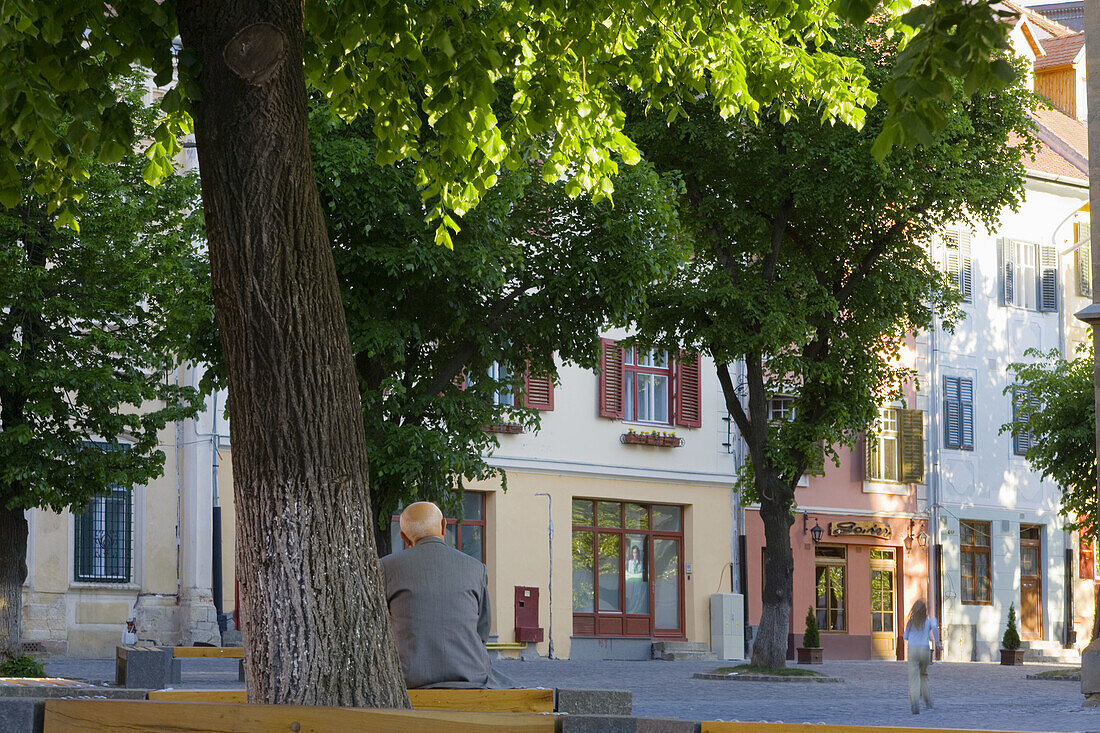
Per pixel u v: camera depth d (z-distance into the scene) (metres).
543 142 21.00
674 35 11.92
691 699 24.53
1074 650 51.72
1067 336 53.19
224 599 36.44
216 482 36.62
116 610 35.31
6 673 22.25
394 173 21.22
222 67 7.01
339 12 9.73
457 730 5.24
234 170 6.99
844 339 32.84
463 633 8.87
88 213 22.73
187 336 23.61
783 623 32.50
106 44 8.72
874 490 48.31
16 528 23.05
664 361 44.69
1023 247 52.38
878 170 29.72
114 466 23.42
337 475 6.99
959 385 50.38
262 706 5.47
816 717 20.59
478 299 23.61
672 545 44.59
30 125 8.80
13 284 22.16
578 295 24.02
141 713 5.62
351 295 22.11
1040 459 37.41
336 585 6.90
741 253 33.28
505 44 10.77
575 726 5.27
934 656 48.25
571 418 42.34
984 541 51.00
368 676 6.91
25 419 23.09
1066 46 59.12
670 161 32.22
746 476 34.00
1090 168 21.47
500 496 40.62
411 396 23.44
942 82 6.70
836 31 29.58
